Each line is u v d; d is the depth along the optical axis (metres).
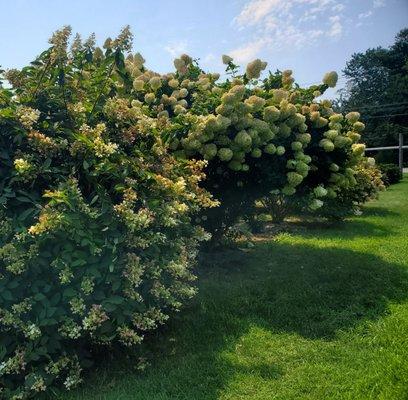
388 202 13.39
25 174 2.78
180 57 5.57
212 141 4.48
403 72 53.94
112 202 2.96
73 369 2.79
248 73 5.12
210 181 4.85
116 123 3.36
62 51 3.19
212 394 2.68
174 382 2.82
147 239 2.89
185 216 3.42
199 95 5.00
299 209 8.58
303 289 4.43
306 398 2.62
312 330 3.57
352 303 4.08
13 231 2.67
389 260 5.59
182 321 3.71
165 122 3.81
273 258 5.76
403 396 2.58
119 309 2.72
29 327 2.53
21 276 2.66
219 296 4.28
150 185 3.14
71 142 3.04
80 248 2.69
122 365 3.06
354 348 3.27
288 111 4.71
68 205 2.63
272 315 3.85
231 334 3.51
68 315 2.69
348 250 6.21
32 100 3.16
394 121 51.31
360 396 2.62
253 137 4.43
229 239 5.97
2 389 2.64
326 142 5.24
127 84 4.30
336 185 5.75
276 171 4.83
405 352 3.12
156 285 2.93
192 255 3.47
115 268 2.70
